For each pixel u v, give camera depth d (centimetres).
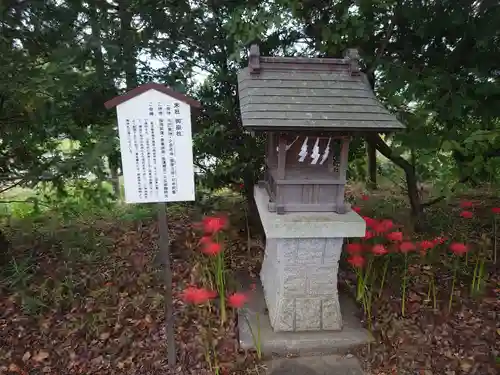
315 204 266
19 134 328
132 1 345
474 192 576
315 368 266
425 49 367
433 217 473
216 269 331
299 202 266
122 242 438
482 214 483
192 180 233
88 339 289
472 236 424
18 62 293
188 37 390
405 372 255
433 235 428
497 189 511
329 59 272
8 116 326
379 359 269
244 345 278
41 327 302
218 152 429
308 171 265
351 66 267
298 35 401
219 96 428
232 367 263
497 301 316
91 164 298
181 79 406
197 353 273
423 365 258
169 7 364
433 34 342
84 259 394
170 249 418
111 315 314
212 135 405
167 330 254
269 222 250
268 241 346
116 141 304
